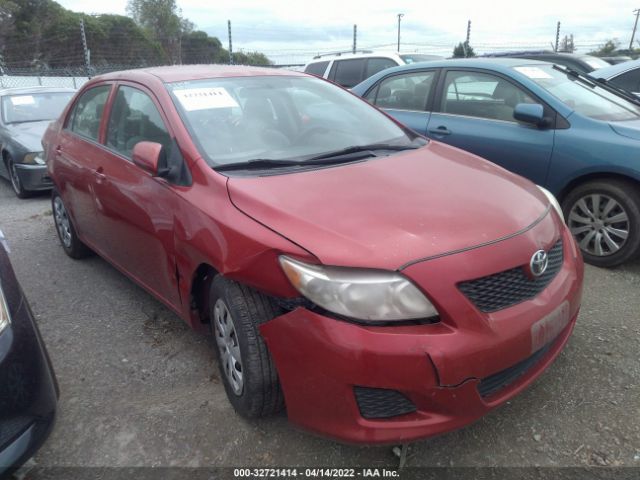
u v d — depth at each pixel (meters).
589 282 3.95
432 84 5.38
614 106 4.68
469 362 2.04
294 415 2.26
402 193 2.54
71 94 9.02
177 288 2.97
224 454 2.45
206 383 2.97
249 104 3.34
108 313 3.83
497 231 2.29
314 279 2.11
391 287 2.05
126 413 2.73
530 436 2.47
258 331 2.34
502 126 4.70
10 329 2.10
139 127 3.41
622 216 4.00
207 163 2.82
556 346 2.48
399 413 2.09
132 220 3.31
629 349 3.06
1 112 8.12
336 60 10.12
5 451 2.01
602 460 2.33
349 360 2.02
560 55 9.69
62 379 3.06
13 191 8.08
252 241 2.31
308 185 2.61
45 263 4.84
